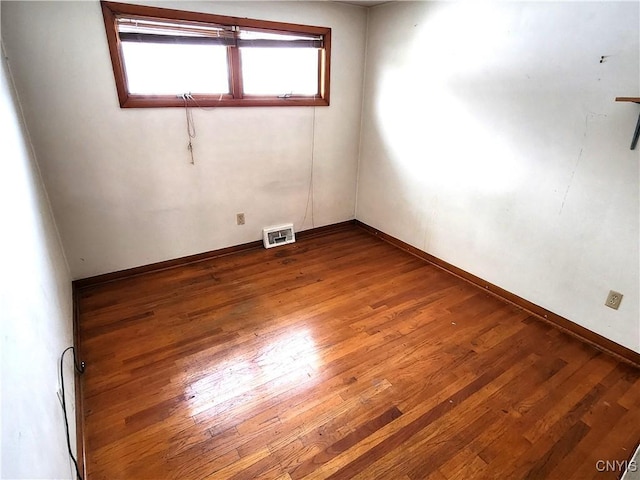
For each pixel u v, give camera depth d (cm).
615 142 189
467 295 268
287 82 312
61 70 221
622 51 179
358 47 334
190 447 150
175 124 268
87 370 190
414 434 157
